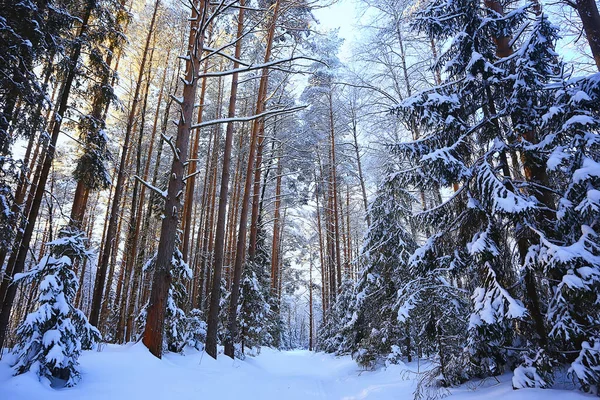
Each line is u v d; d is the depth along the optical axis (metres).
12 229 7.27
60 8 8.20
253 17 13.67
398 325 10.44
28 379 4.73
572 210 4.73
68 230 6.82
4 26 6.24
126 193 19.83
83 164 10.39
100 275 10.76
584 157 4.67
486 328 5.17
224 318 15.61
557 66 6.12
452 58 7.08
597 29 5.77
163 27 14.92
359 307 12.90
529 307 5.45
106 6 10.50
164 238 8.05
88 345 6.13
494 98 6.43
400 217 11.84
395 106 6.85
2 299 8.40
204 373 8.27
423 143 6.85
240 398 6.94
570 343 4.74
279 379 10.93
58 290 5.57
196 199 24.59
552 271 5.00
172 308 10.11
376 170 18.86
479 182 5.65
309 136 22.88
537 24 5.46
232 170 24.45
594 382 3.97
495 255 5.33
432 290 7.15
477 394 5.25
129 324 13.69
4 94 6.90
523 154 5.82
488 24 6.48
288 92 20.42
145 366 6.77
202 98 16.89
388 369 9.77
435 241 6.68
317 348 25.95
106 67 9.96
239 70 7.75
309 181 26.02
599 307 4.36
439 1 7.22
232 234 22.95
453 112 6.65
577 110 4.91
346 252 26.66
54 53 7.80
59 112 8.47
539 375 4.69
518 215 5.11
